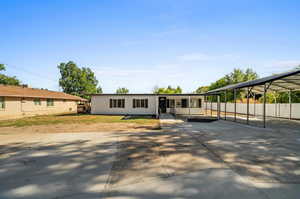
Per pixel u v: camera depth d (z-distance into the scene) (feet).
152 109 64.85
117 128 31.94
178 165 12.96
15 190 9.34
